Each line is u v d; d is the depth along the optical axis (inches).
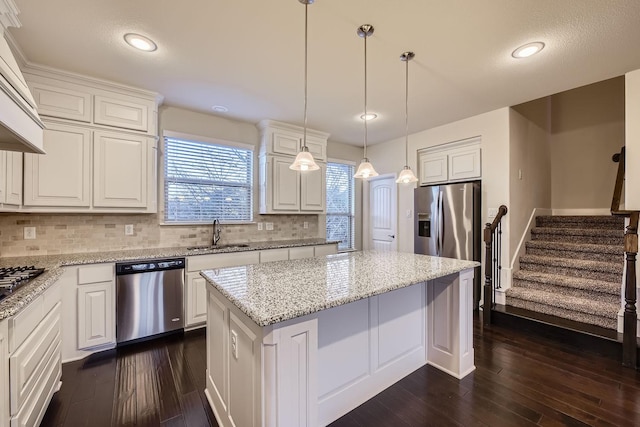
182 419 71.2
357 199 218.2
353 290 61.2
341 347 74.5
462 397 79.1
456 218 152.3
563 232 151.3
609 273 122.8
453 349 90.4
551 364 94.7
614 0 70.7
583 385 83.4
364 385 79.0
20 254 106.3
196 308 122.8
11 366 53.8
